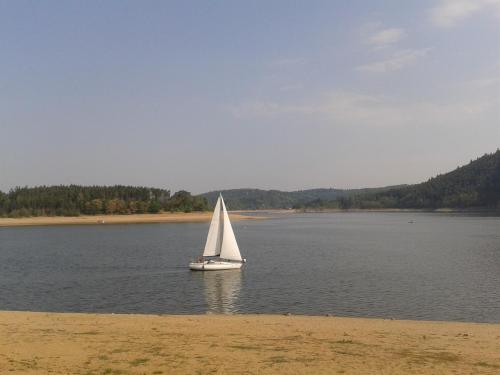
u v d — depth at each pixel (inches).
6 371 730.8
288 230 6264.8
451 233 5022.1
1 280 2293.3
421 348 893.2
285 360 791.1
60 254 3432.6
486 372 738.8
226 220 2662.4
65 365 763.4
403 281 2135.8
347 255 3193.9
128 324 1111.6
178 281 2236.7
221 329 1058.7
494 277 2201.0
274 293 1910.7
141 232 5964.6
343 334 1020.5
